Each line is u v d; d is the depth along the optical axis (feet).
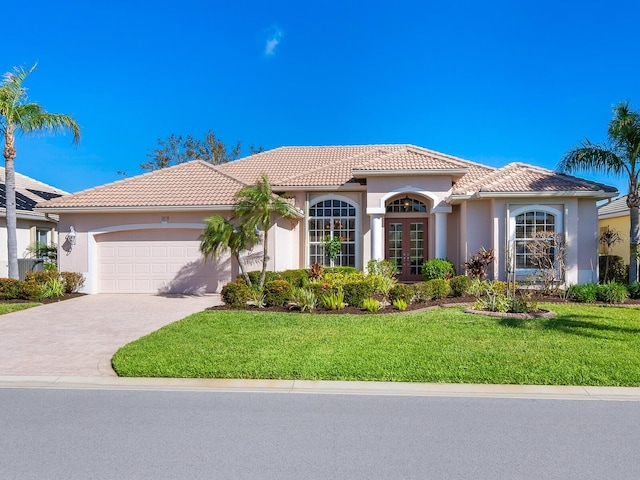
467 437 17.33
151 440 17.08
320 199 70.95
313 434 17.57
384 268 59.77
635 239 56.65
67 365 27.07
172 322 39.73
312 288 45.80
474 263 57.00
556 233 57.21
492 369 24.85
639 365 25.40
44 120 57.82
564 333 33.24
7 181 56.70
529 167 64.85
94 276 60.80
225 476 14.44
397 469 14.90
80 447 16.55
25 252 77.25
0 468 15.05
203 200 59.47
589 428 18.20
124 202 60.08
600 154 57.31
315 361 26.27
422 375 24.03
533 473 14.70
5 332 36.24
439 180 64.59
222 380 24.08
